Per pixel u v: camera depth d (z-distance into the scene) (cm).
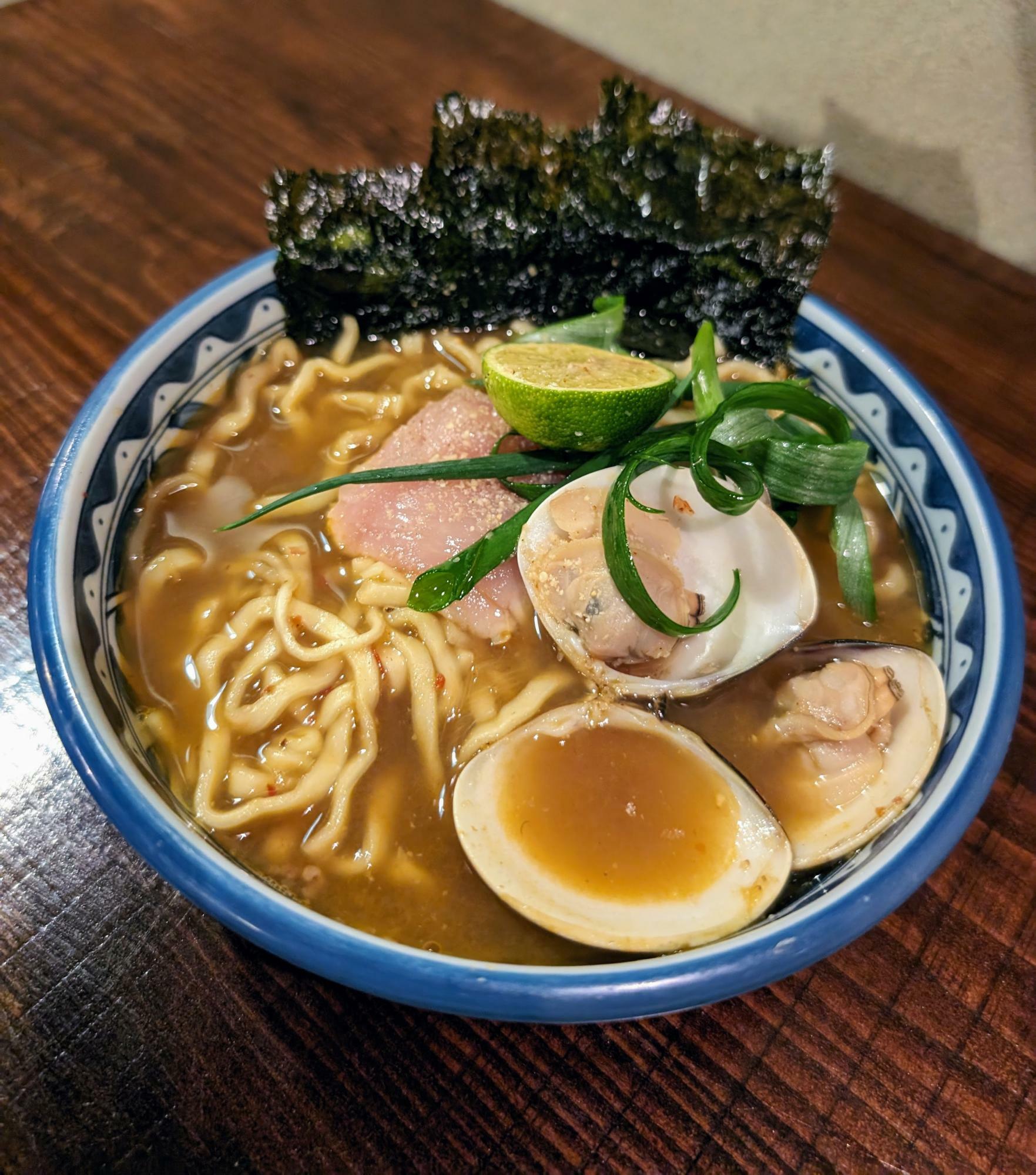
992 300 29
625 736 19
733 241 24
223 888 15
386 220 24
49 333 26
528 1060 17
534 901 17
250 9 36
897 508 23
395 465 23
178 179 30
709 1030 17
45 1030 17
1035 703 21
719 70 35
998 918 19
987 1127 17
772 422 22
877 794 19
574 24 38
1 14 35
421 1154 16
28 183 30
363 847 19
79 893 18
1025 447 26
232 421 24
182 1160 16
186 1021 17
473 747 20
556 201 24
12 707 20
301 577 22
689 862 18
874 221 31
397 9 37
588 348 24
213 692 21
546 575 21
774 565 21
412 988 14
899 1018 18
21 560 23
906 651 20
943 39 30
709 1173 16
